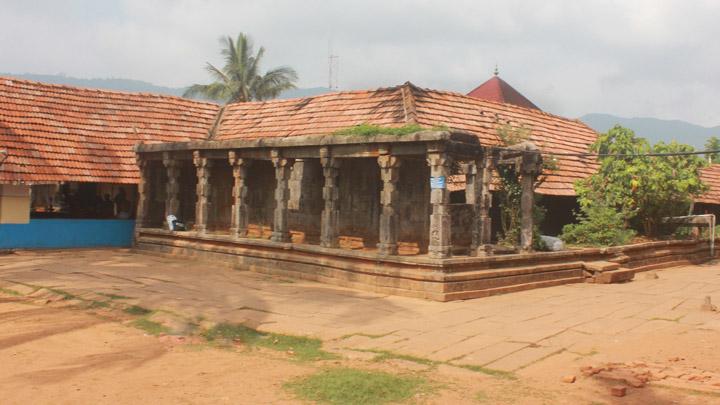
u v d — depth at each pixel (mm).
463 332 8859
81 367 7070
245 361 7473
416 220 14383
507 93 31016
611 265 15328
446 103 19641
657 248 19781
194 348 8102
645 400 5934
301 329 8914
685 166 19750
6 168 17641
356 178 15688
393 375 6805
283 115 21750
